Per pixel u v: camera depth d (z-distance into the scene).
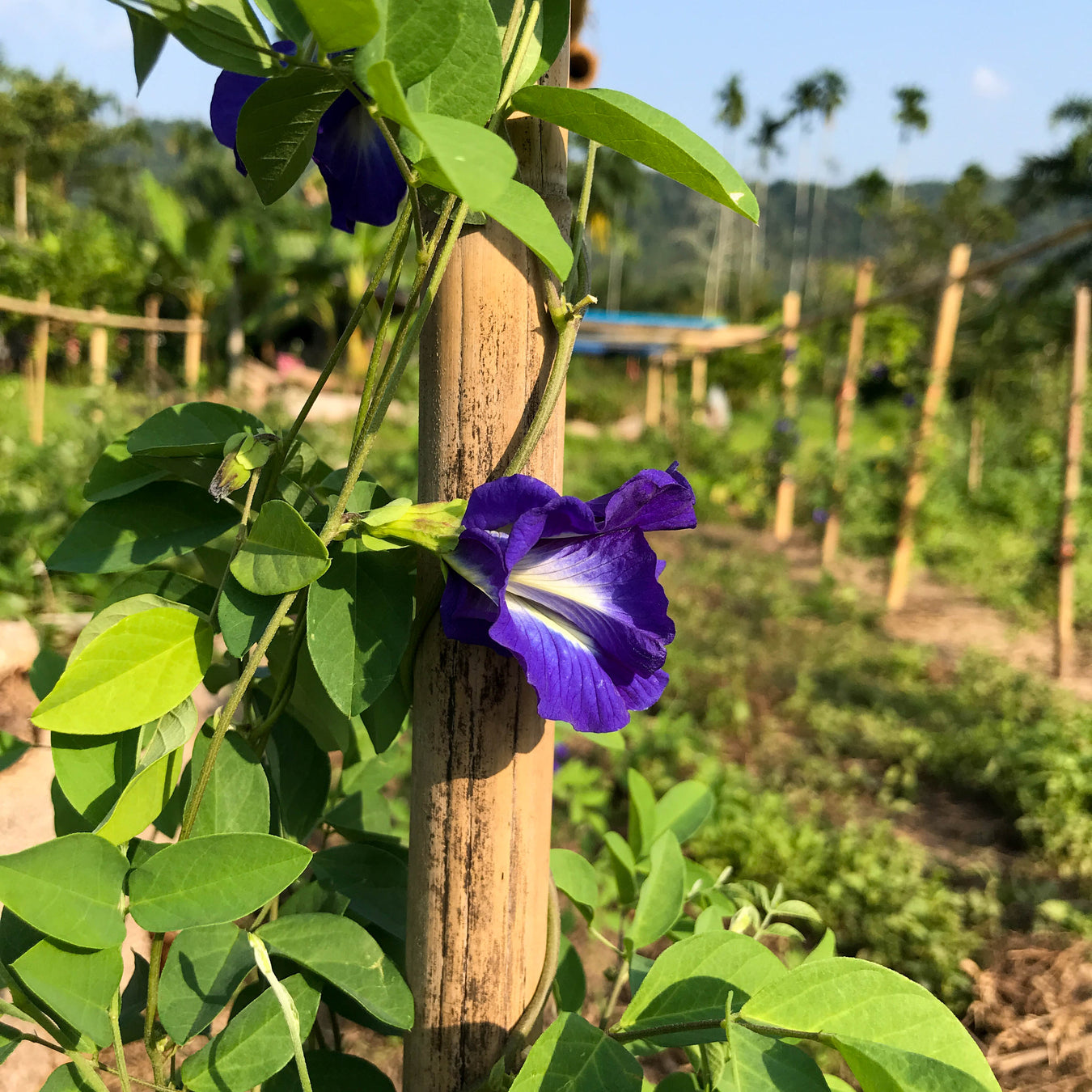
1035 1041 2.73
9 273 11.80
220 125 0.99
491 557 0.87
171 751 0.96
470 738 1.02
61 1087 0.90
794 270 59.34
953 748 4.64
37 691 1.23
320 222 19.80
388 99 0.65
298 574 0.86
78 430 6.85
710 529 11.69
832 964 0.88
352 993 0.95
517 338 0.98
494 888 1.05
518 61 0.90
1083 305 6.48
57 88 32.31
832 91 46.50
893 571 8.20
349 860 1.24
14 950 0.99
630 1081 0.89
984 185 34.41
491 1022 1.08
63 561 1.09
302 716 1.27
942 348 7.81
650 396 19.06
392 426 13.78
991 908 3.36
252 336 22.05
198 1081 0.91
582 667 0.88
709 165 0.83
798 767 4.67
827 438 16.17
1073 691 6.02
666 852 1.31
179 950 0.95
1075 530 7.24
